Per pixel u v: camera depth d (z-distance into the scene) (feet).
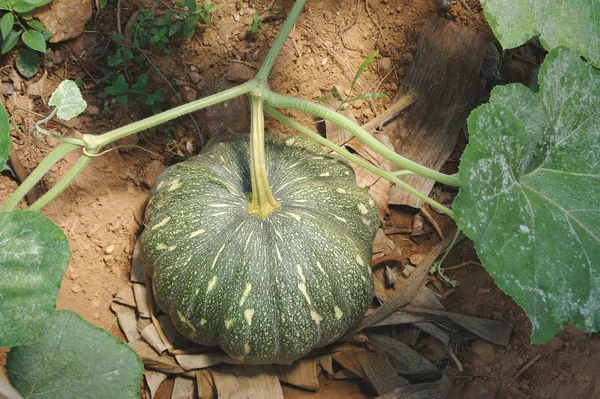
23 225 2.11
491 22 2.50
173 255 2.61
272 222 2.62
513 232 2.34
